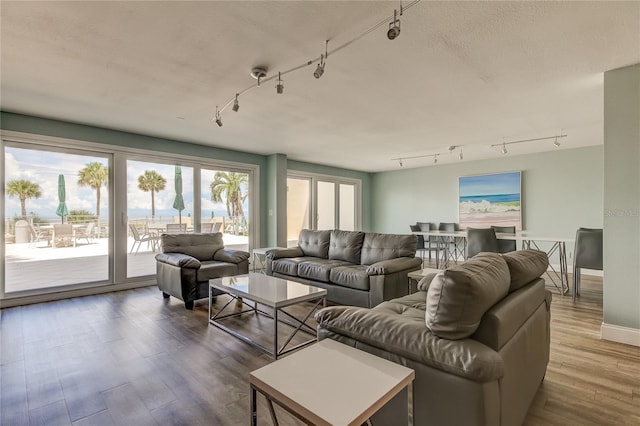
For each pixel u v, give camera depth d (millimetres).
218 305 3732
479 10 1880
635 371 2193
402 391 1354
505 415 1287
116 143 4508
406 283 3486
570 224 5926
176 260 3633
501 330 1280
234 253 4184
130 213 4668
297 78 2820
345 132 4676
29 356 2416
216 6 1842
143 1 1793
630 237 2625
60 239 4117
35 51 2344
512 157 6578
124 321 3186
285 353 2473
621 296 2674
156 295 4199
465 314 1261
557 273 5633
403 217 8398
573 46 2295
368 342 1463
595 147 5668
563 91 3125
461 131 4625
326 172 7852
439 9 1866
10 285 3766
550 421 1680
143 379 2096
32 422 1678
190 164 5375
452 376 1225
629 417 1714
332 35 2146
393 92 3152
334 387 1121
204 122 4152
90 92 3131
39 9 1853
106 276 4461
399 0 1788
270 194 6395
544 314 1933
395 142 5336
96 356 2418
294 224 7348
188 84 2945
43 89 3045
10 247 3771
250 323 3141
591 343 2660
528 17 1950
